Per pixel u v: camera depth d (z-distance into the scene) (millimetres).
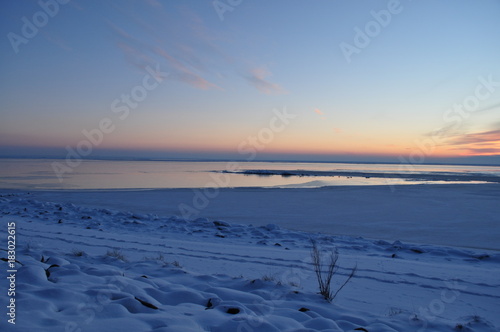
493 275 7305
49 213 16469
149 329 2834
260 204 22156
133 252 8484
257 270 7102
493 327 4152
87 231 11586
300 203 22672
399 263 8203
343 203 22812
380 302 5363
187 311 3545
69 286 3875
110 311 3143
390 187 35062
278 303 4375
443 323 4062
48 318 2832
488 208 20734
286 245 10781
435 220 16797
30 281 3895
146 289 4223
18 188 31406
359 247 10461
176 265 6730
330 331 3359
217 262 7750
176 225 14281
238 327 3182
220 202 23000
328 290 5184
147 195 26453
